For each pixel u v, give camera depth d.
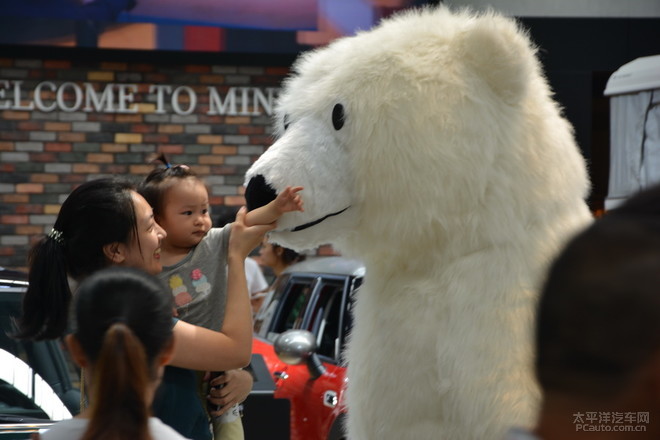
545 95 2.80
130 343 1.67
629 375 1.00
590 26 8.76
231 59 8.98
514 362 2.42
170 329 1.88
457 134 2.54
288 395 5.38
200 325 2.89
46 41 8.50
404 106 2.56
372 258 2.77
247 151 9.07
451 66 2.60
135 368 1.66
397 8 8.67
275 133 3.02
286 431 4.66
